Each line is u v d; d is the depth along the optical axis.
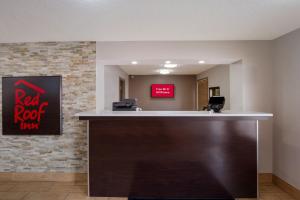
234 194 2.86
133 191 2.92
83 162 3.61
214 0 2.13
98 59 3.59
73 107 3.63
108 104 4.42
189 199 2.88
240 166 2.86
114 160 2.93
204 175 2.88
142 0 2.12
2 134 3.66
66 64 3.63
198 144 2.87
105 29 2.99
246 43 3.54
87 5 2.23
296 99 2.96
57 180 3.62
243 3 2.20
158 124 2.89
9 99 3.63
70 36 3.31
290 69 3.08
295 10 2.36
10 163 3.67
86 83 3.62
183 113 2.83
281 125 3.29
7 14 2.45
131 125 2.91
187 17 2.56
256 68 3.54
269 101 3.53
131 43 3.56
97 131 2.95
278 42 3.36
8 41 3.56
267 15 2.50
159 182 2.90
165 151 2.89
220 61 3.77
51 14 2.46
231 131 2.86
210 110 3.03
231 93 3.97
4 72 3.68
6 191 3.24
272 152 3.50
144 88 7.86
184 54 3.55
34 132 3.61
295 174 2.97
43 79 3.61
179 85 7.87
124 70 6.54
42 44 3.64
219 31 3.08
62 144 3.63
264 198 2.97
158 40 3.54
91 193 2.98
